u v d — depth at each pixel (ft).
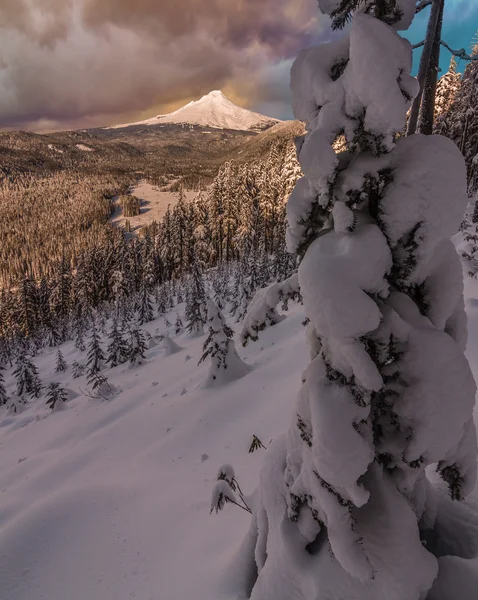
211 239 202.18
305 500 9.54
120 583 14.73
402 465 8.97
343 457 7.63
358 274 7.56
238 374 37.91
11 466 34.55
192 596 12.48
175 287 167.02
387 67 6.71
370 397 8.14
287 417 25.34
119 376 60.18
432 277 8.87
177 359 56.75
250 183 204.13
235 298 90.12
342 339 7.75
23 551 16.87
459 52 10.09
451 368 7.86
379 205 8.12
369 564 8.05
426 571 8.59
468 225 61.26
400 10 8.04
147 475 24.17
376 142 7.47
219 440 26.45
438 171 7.66
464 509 10.66
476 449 9.06
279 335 47.75
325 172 7.67
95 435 34.73
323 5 8.92
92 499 20.76
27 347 157.99
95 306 211.20
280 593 9.59
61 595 14.64
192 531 16.83
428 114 10.41
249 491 18.42
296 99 8.63
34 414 54.75
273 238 156.76
